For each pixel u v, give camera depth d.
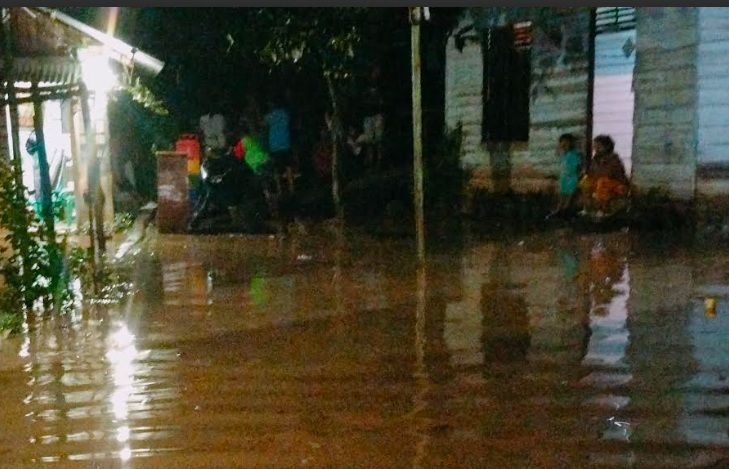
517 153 14.73
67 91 9.64
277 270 10.45
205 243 12.69
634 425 5.41
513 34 14.85
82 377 6.52
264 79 19.14
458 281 9.51
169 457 5.12
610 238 11.86
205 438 5.37
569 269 9.95
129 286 9.66
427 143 16.86
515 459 4.99
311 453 5.12
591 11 13.24
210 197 15.43
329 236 13.16
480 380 6.27
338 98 15.95
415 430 5.42
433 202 15.88
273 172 15.33
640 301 8.35
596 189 12.76
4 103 8.61
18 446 5.31
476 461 4.98
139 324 7.99
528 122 14.63
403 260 10.89
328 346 7.18
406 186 16.22
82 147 13.73
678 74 11.89
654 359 6.62
